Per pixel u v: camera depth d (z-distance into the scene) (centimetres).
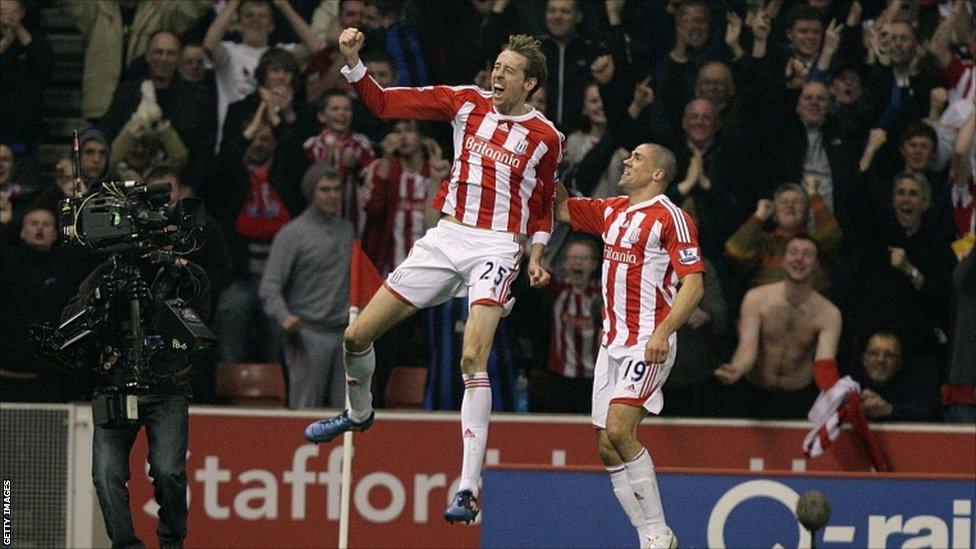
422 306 2267
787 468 3155
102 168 3306
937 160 3472
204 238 2369
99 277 2356
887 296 3356
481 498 3016
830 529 2884
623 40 3512
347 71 2222
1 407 3114
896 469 3159
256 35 3566
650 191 2505
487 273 2214
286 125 3453
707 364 3241
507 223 2244
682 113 3447
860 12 3612
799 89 3475
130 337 2317
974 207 3453
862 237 3431
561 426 3169
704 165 3428
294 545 3167
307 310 3262
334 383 3291
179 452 2316
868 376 3262
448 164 3397
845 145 3481
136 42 3603
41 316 3177
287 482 3175
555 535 2869
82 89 3675
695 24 3484
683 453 3177
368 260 2784
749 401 3250
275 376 3300
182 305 2359
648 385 2459
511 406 3269
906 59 3547
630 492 2517
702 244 3366
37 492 3116
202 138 3488
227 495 3175
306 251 3253
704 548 2897
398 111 2250
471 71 3534
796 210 3297
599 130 3431
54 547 3117
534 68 2238
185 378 2359
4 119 3584
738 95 3462
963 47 3597
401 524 3166
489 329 2202
